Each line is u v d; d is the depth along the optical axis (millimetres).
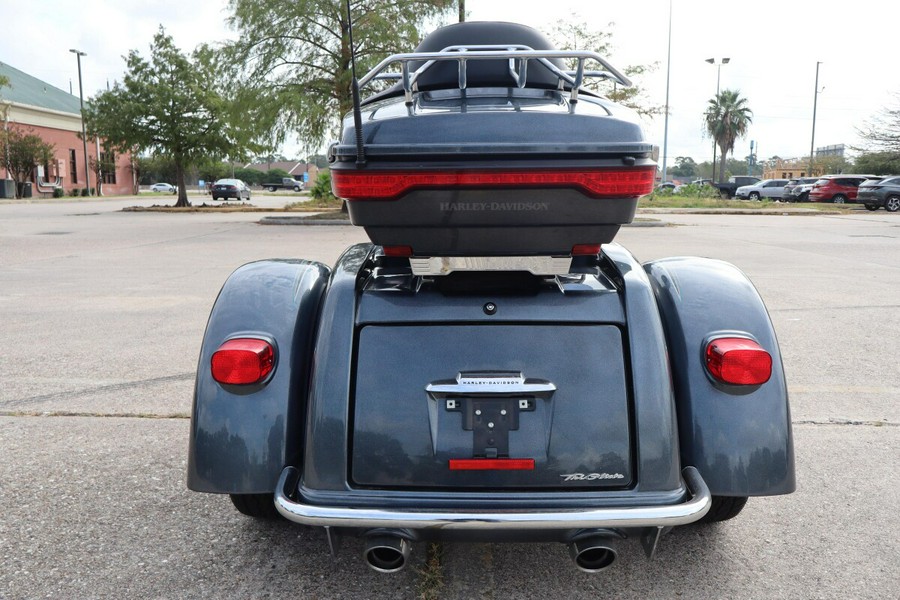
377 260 2691
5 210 29625
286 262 2840
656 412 2254
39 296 8070
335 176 2188
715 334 2414
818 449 3811
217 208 29828
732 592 2543
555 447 2242
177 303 7648
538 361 2295
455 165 2109
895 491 3322
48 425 4133
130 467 3574
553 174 2096
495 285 2424
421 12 20562
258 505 2785
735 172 121562
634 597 2520
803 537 2916
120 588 2553
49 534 2926
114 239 15211
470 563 2740
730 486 2324
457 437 2248
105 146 31234
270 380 2396
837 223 21062
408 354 2312
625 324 2340
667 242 14352
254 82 21094
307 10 20062
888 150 42594
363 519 2078
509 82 2926
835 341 6000
